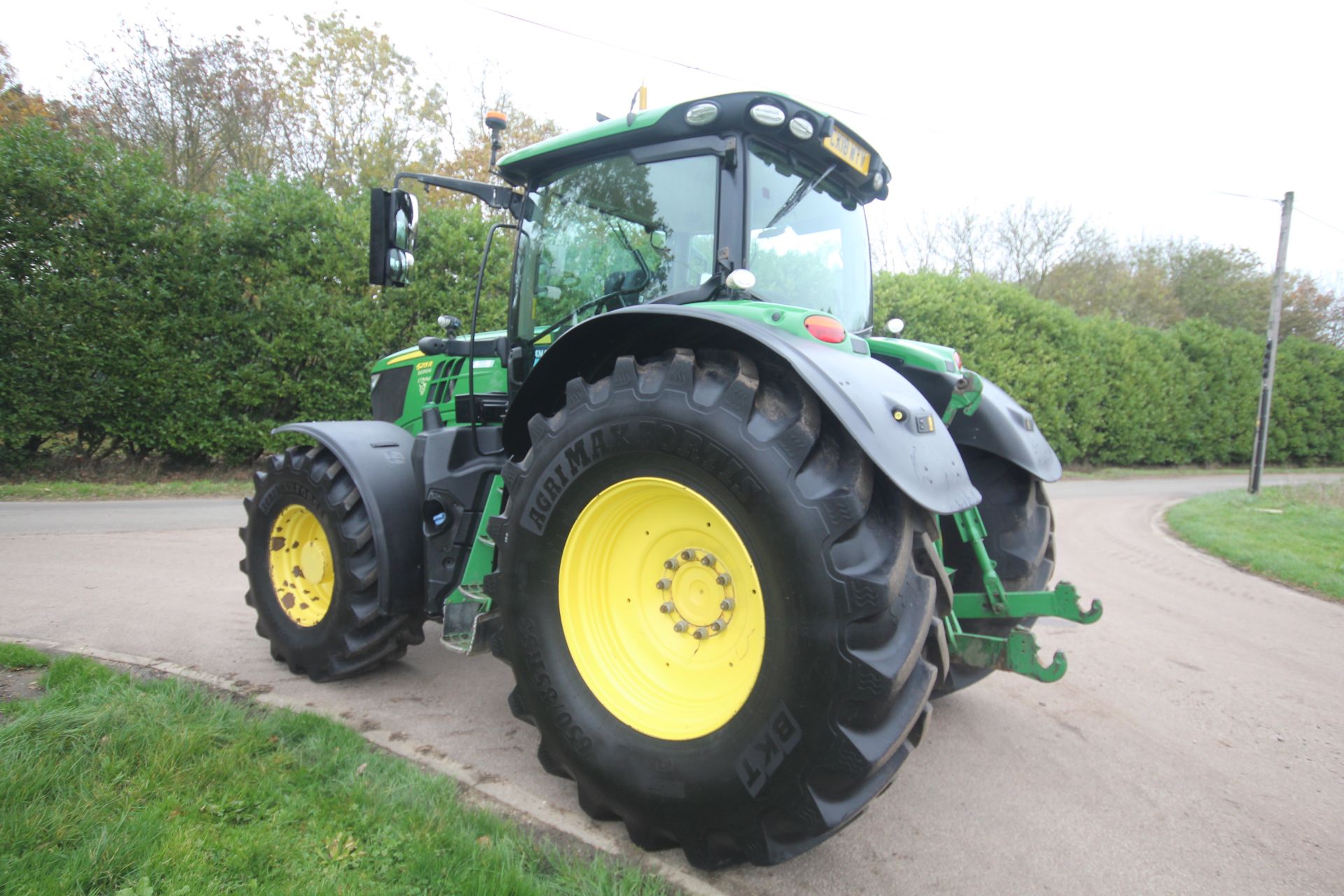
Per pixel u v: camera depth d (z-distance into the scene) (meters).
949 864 2.22
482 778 2.51
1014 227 26.73
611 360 2.48
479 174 19.08
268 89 16.50
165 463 9.83
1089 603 5.58
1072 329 17.41
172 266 9.08
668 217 2.66
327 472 3.18
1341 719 3.47
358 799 2.21
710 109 2.50
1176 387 20.11
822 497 1.82
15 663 3.14
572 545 2.21
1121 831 2.45
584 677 2.18
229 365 9.56
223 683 3.17
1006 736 3.16
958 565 3.10
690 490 2.00
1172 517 10.19
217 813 2.09
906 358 3.08
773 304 2.30
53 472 9.35
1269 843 2.43
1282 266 13.37
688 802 1.93
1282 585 6.47
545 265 3.07
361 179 17.02
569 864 2.02
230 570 5.10
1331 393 24.80
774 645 1.84
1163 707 3.55
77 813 2.01
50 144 8.52
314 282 10.04
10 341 8.48
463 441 3.17
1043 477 3.05
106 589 4.55
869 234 3.40
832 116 2.69
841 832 2.36
